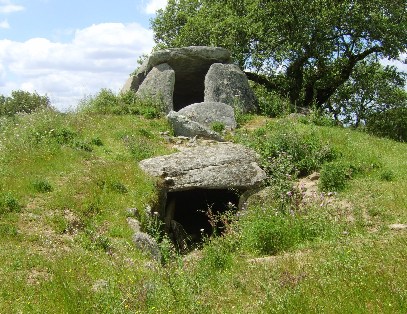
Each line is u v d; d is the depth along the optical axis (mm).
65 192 13789
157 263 10539
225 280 9688
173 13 35219
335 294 7508
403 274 7730
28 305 8195
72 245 11312
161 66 25578
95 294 8562
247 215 14289
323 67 29375
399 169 17469
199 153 17484
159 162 16750
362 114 35594
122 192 14711
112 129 20281
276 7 27672
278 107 25609
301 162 17969
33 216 12461
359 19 26984
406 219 12953
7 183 13906
